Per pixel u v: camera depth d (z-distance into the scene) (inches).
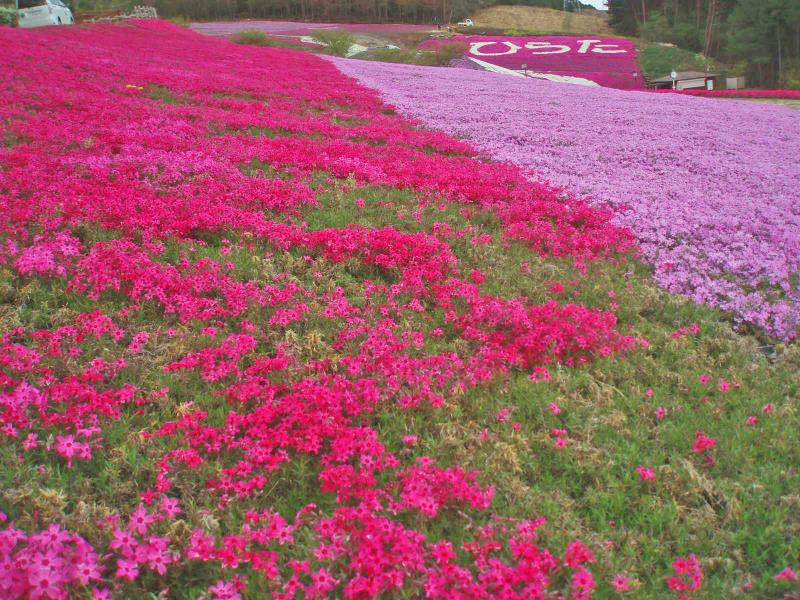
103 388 235.3
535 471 213.5
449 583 154.8
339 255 360.2
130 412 229.9
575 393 253.3
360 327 289.9
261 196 435.8
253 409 234.2
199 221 374.9
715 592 167.0
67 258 313.9
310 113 853.8
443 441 215.9
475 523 185.3
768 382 275.9
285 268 346.0
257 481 188.4
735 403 258.1
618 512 196.7
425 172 558.6
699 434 227.9
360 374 252.1
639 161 701.3
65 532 155.3
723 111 1170.6
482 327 301.3
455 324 304.2
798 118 1159.6
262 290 314.2
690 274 390.0
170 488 195.5
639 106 1151.0
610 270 393.1
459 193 508.1
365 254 369.1
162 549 162.1
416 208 458.3
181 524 173.9
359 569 154.2
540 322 302.0
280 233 372.2
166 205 396.8
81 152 494.3
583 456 217.2
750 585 167.6
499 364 273.4
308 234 378.0
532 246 421.1
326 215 432.8
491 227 455.2
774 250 434.9
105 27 1630.2
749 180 629.3
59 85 759.7
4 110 585.9
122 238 347.3
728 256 419.5
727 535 185.9
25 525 168.6
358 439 210.4
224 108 818.2
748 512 193.9
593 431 232.8
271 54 1653.5
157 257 341.1
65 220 354.6
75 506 177.0
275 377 248.2
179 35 1823.3
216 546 168.4
